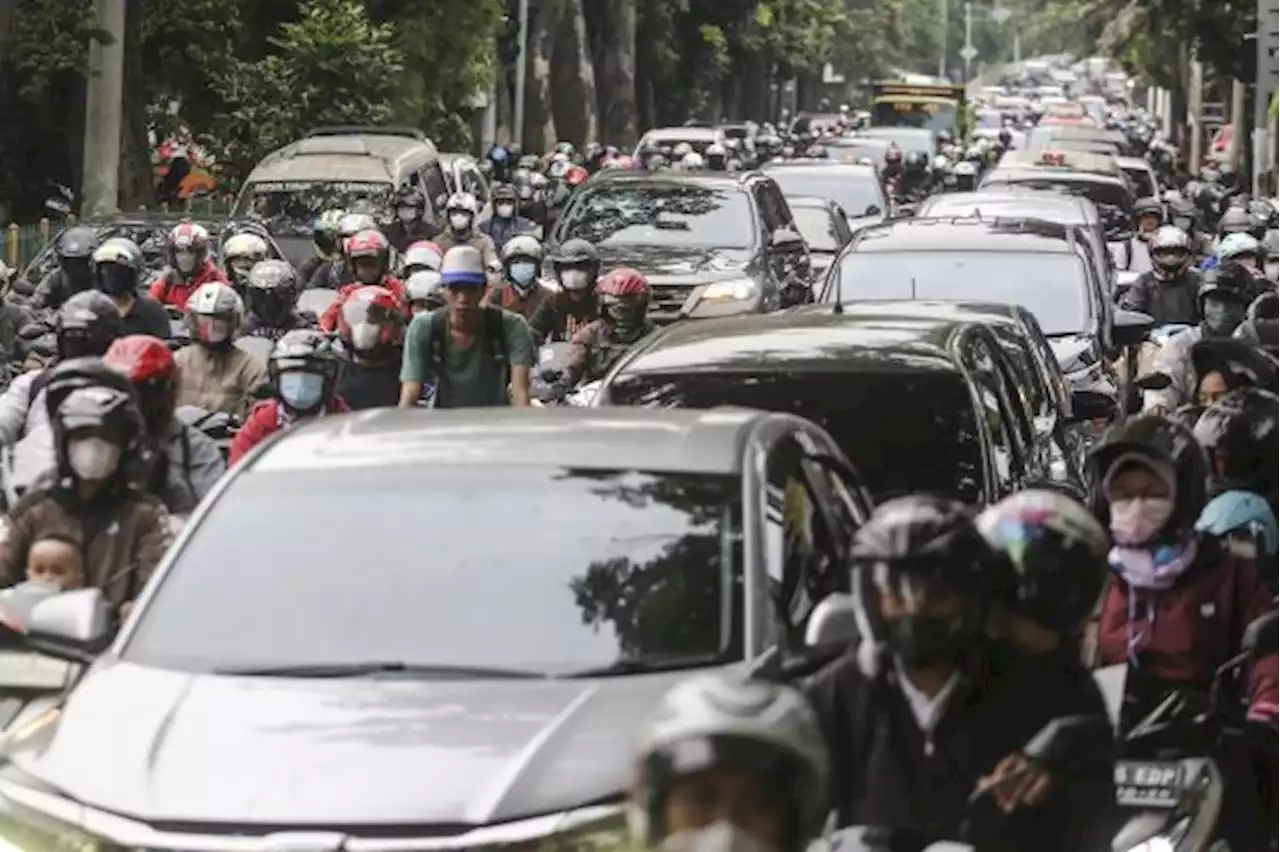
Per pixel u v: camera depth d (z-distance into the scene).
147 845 14.05
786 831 8.83
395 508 16.62
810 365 23.91
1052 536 12.50
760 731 8.72
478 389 28.12
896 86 198.38
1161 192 101.38
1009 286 40.84
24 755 15.24
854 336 24.86
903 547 12.09
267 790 14.13
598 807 14.01
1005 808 12.23
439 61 101.00
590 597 15.80
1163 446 15.55
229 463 25.59
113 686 15.53
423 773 14.18
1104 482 15.80
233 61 88.62
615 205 56.94
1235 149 139.12
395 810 13.95
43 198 82.06
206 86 89.50
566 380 33.53
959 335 25.12
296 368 24.00
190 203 83.25
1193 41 130.00
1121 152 129.25
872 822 12.52
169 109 92.25
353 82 90.56
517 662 15.42
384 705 14.87
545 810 13.99
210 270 43.78
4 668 16.56
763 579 15.96
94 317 25.41
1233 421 18.47
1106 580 13.38
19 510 19.97
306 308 40.97
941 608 12.12
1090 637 16.00
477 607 15.80
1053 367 31.03
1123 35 182.00
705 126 160.62
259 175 67.06
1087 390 31.98
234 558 16.45
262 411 24.44
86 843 14.22
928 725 12.46
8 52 76.00
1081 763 12.21
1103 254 51.03
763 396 23.72
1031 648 12.59
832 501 18.05
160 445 22.12
